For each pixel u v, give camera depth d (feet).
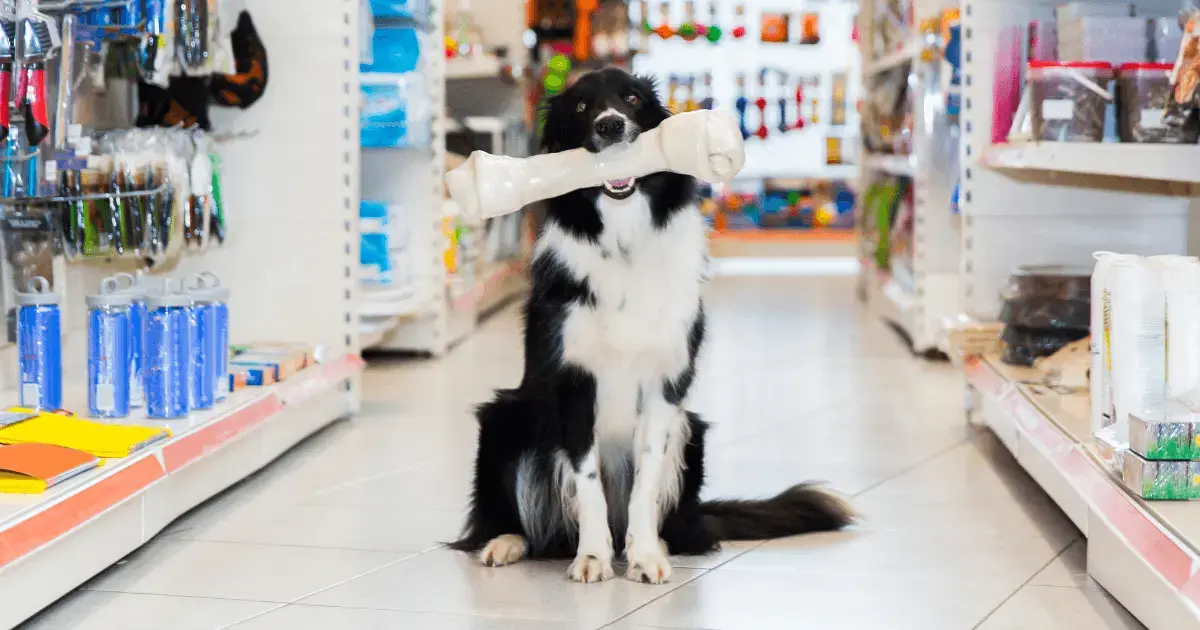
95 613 8.18
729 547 9.82
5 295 12.16
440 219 20.15
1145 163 10.09
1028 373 12.93
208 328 10.95
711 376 18.34
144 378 10.48
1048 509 10.90
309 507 11.00
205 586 8.77
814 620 8.05
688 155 8.57
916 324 19.93
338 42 14.57
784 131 36.24
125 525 9.14
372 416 15.21
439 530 10.29
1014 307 13.47
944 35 18.37
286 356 13.20
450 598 8.52
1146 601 7.70
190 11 12.85
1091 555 8.89
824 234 36.94
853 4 35.94
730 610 8.27
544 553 9.66
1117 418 8.89
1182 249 15.37
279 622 8.01
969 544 9.83
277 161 14.73
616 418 9.39
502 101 27.89
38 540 7.54
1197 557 6.70
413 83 18.97
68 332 13.14
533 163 8.87
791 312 26.27
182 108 14.17
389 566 9.29
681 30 34.09
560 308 9.06
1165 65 11.19
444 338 20.38
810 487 10.32
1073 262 15.53
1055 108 11.67
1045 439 10.32
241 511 10.85
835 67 36.45
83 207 12.27
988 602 8.39
